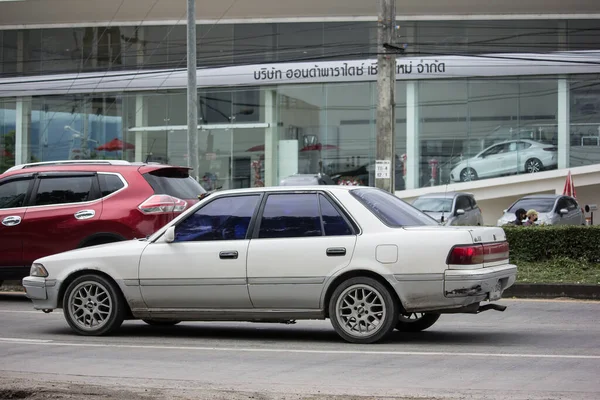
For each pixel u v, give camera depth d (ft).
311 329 34.45
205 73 113.19
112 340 31.27
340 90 110.63
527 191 107.04
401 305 28.60
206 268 30.17
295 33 111.55
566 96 105.70
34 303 33.12
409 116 108.99
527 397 20.62
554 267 50.03
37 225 42.75
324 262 28.89
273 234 29.84
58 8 114.93
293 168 111.96
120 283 31.42
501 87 107.34
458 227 28.94
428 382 22.66
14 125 120.88
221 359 26.81
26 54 119.85
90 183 42.91
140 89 115.65
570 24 106.32
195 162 69.51
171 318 31.24
